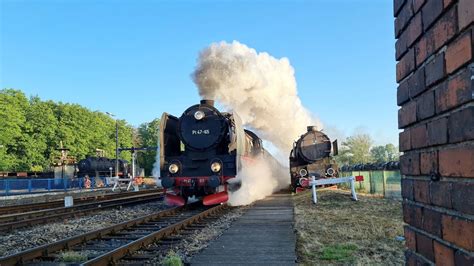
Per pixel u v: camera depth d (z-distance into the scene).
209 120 16.34
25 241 9.17
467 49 1.52
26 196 24.91
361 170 23.67
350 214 11.87
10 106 67.56
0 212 15.55
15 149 65.62
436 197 1.87
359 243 7.68
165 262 6.42
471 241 1.53
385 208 13.02
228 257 6.73
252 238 8.43
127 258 6.96
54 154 72.81
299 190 22.58
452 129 1.68
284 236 8.59
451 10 1.66
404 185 2.42
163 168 16.14
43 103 82.00
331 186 22.34
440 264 1.84
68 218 13.26
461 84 1.58
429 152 1.96
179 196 15.95
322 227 9.58
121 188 35.91
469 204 1.54
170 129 17.30
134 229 10.38
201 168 16.19
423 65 2.01
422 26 1.99
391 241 7.76
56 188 32.69
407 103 2.31
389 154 84.00
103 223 12.01
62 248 7.84
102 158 49.50
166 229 9.18
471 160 1.51
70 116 83.50
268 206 15.49
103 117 102.12
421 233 2.10
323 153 22.44
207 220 11.92
